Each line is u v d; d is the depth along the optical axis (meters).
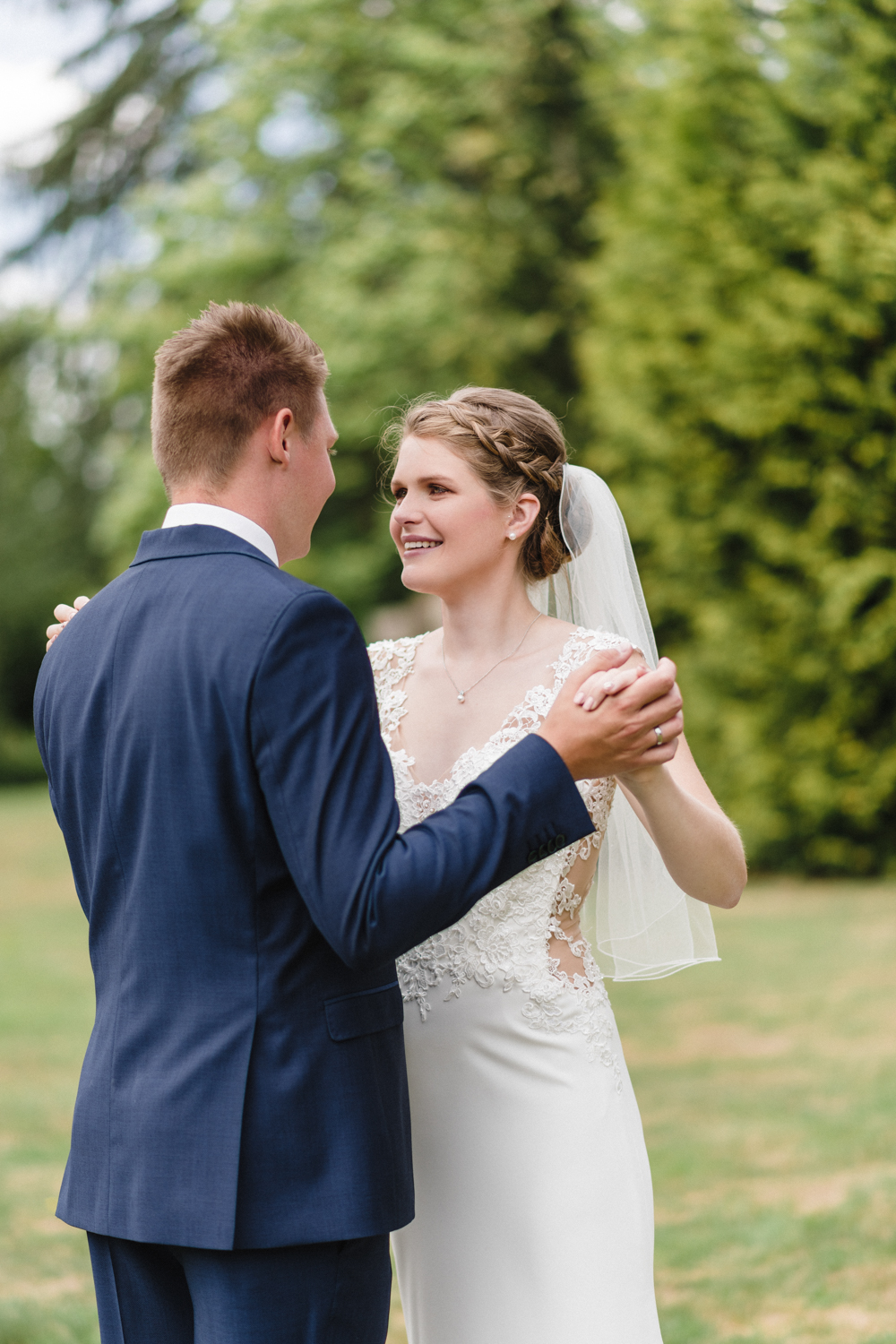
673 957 2.16
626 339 9.15
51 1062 5.49
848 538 8.40
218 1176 1.37
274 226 13.27
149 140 15.22
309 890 1.35
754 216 8.45
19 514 20.94
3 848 12.87
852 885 8.59
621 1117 1.90
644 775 1.72
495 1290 1.84
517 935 1.87
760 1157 4.02
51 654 1.61
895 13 7.99
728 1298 3.10
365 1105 1.46
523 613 2.07
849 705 8.45
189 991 1.42
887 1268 3.17
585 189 12.55
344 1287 1.45
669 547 8.98
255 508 1.56
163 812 1.42
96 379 16.44
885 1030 5.27
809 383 8.16
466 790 1.45
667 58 8.88
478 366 12.55
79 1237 3.66
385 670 2.15
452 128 12.80
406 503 2.00
